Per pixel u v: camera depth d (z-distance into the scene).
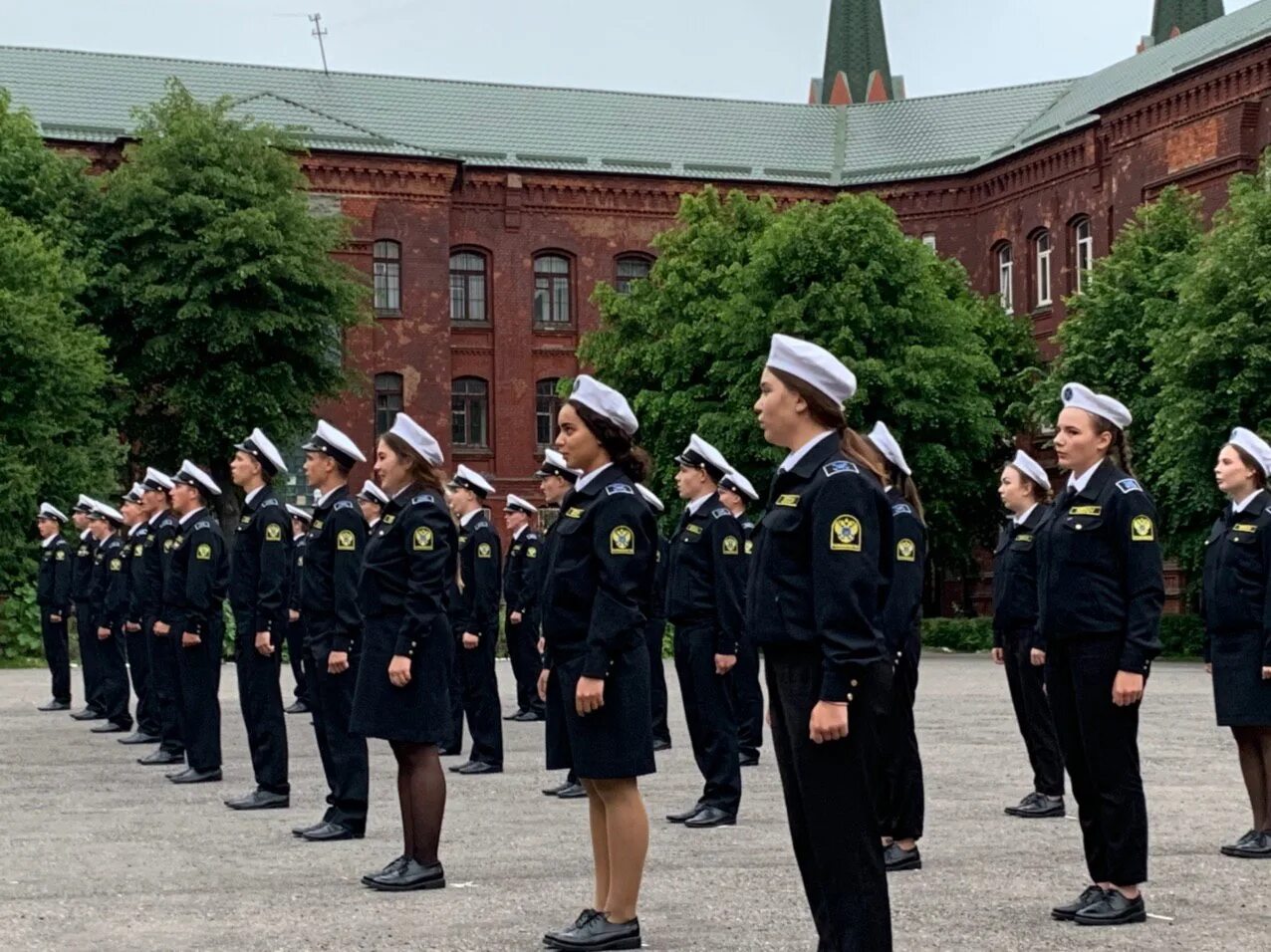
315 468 10.64
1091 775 7.77
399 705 8.58
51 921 7.75
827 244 38.31
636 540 7.38
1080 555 7.85
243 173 43.31
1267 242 31.02
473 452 52.34
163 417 44.53
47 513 22.12
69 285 38.50
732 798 10.97
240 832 10.72
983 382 44.06
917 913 7.87
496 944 7.25
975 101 58.22
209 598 13.41
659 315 42.56
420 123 55.16
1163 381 33.69
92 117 50.91
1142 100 45.59
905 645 9.12
